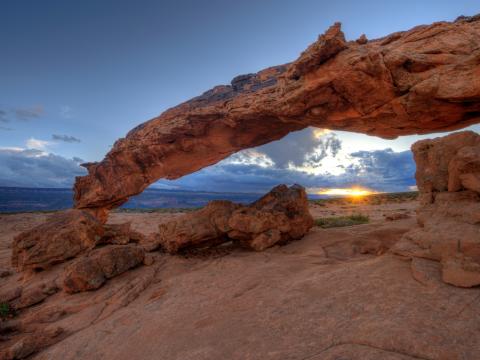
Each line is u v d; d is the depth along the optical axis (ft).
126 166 68.85
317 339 14.17
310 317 16.66
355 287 19.27
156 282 37.88
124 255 42.68
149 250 51.01
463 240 18.70
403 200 182.09
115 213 186.39
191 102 61.00
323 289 20.45
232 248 48.42
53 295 40.04
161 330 20.92
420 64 32.63
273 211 47.01
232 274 33.09
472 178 22.36
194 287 31.14
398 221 50.96
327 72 36.09
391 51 33.40
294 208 49.73
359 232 45.55
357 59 33.60
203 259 44.37
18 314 36.70
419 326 13.32
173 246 47.39
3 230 122.21
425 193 27.50
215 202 50.19
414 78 33.09
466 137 25.23
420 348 11.85
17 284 46.93
